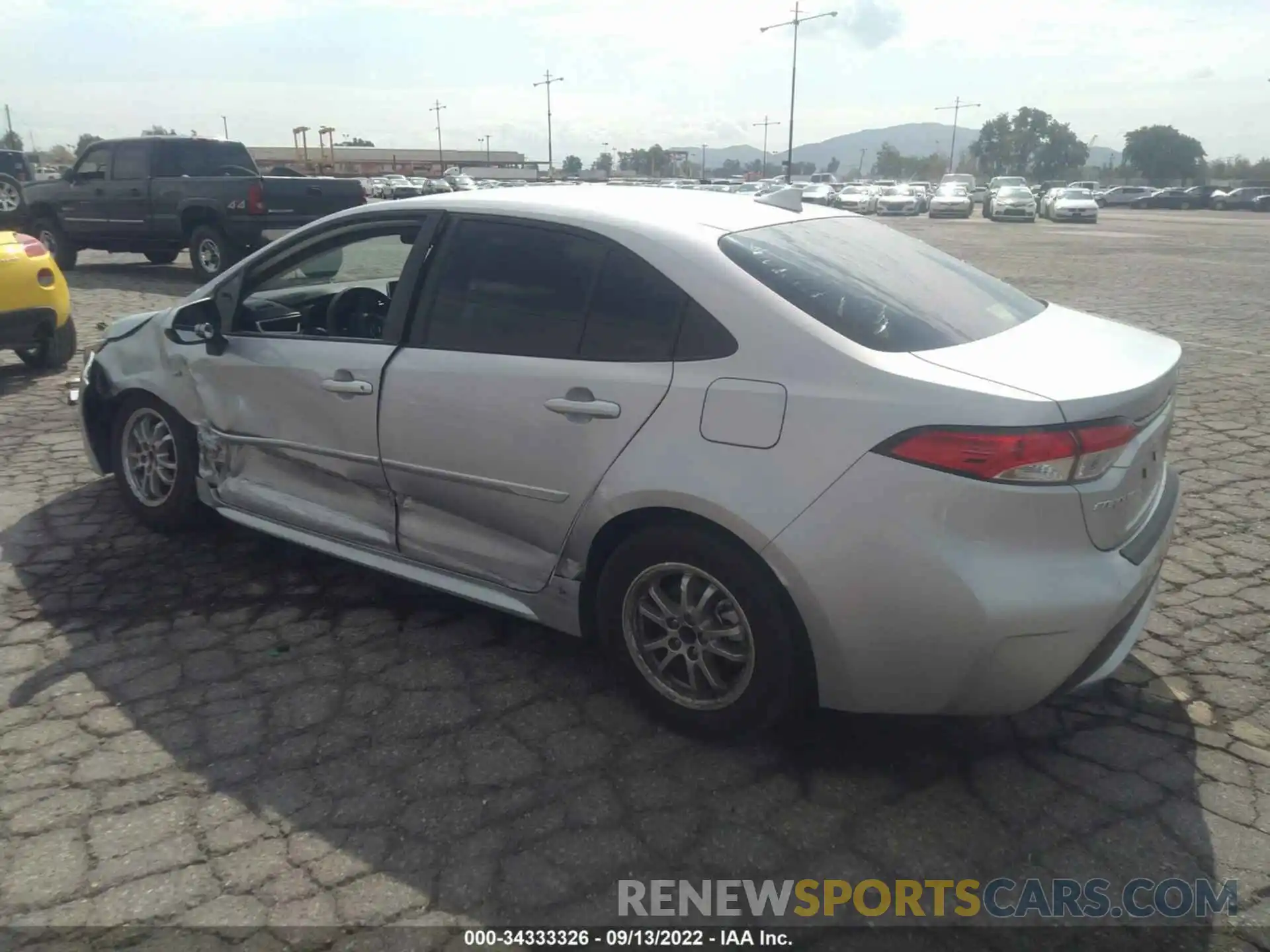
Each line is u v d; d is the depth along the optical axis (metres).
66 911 2.40
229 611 3.93
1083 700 3.28
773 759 2.99
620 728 3.16
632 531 3.09
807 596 2.70
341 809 2.77
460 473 3.37
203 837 2.66
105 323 10.08
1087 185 86.50
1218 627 3.75
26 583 4.15
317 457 3.80
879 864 2.57
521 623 3.85
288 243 3.97
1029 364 2.75
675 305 2.98
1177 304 12.16
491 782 2.89
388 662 3.56
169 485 4.55
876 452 2.60
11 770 2.93
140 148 13.54
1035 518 2.53
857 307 2.92
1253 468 5.57
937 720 3.17
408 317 3.53
